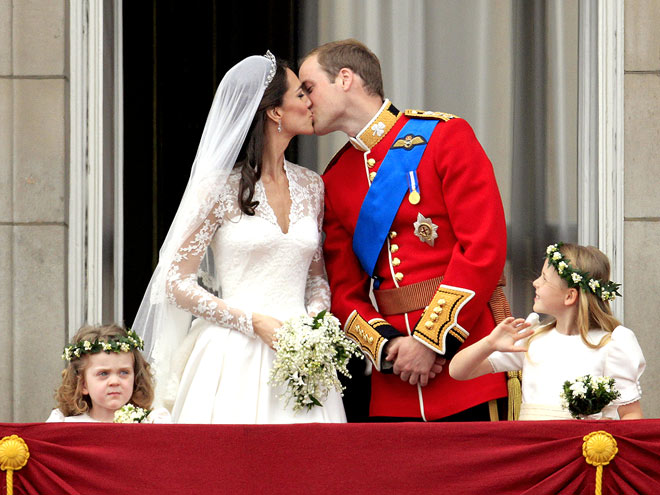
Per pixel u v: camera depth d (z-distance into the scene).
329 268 17.19
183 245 15.75
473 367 14.80
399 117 17.11
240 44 20.41
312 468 12.25
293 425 12.36
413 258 16.48
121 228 19.64
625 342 14.85
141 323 16.28
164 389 15.73
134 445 12.31
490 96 20.48
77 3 19.30
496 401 16.11
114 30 19.88
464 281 15.77
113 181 19.69
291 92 16.33
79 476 12.22
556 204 20.16
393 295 16.55
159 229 19.78
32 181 18.95
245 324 15.35
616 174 19.33
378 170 16.81
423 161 16.56
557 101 20.23
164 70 20.14
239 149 15.91
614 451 12.01
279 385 15.28
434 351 15.87
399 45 20.67
